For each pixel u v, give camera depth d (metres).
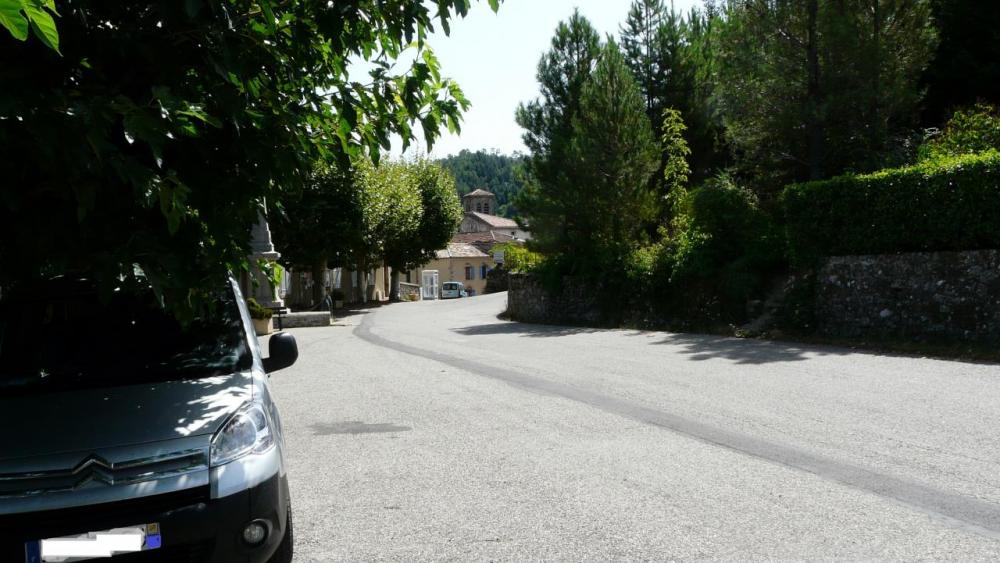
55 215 3.47
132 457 3.29
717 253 17.30
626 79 21.56
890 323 12.73
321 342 18.98
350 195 35.56
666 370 10.77
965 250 11.62
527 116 25.56
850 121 15.92
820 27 15.66
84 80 3.46
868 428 6.50
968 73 19.89
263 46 3.89
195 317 4.34
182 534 3.21
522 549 3.99
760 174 17.77
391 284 55.72
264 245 20.88
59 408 3.67
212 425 3.54
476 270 88.94
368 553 4.03
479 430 7.09
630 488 5.03
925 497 4.61
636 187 21.27
